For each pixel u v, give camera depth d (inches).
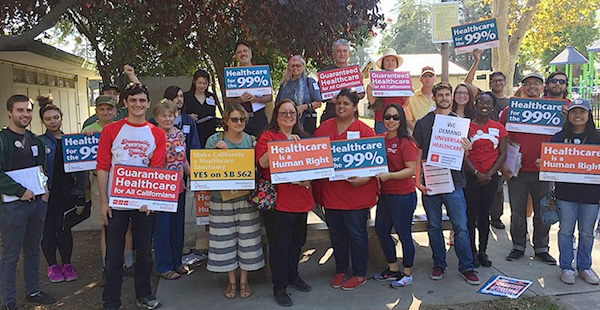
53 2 272.7
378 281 187.0
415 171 178.1
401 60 239.8
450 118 179.3
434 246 188.7
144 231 160.4
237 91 216.8
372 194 175.3
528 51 1315.2
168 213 190.4
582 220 182.9
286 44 282.7
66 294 180.9
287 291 179.2
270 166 157.9
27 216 158.7
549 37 797.2
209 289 182.2
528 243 231.8
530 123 200.8
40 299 171.3
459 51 249.0
